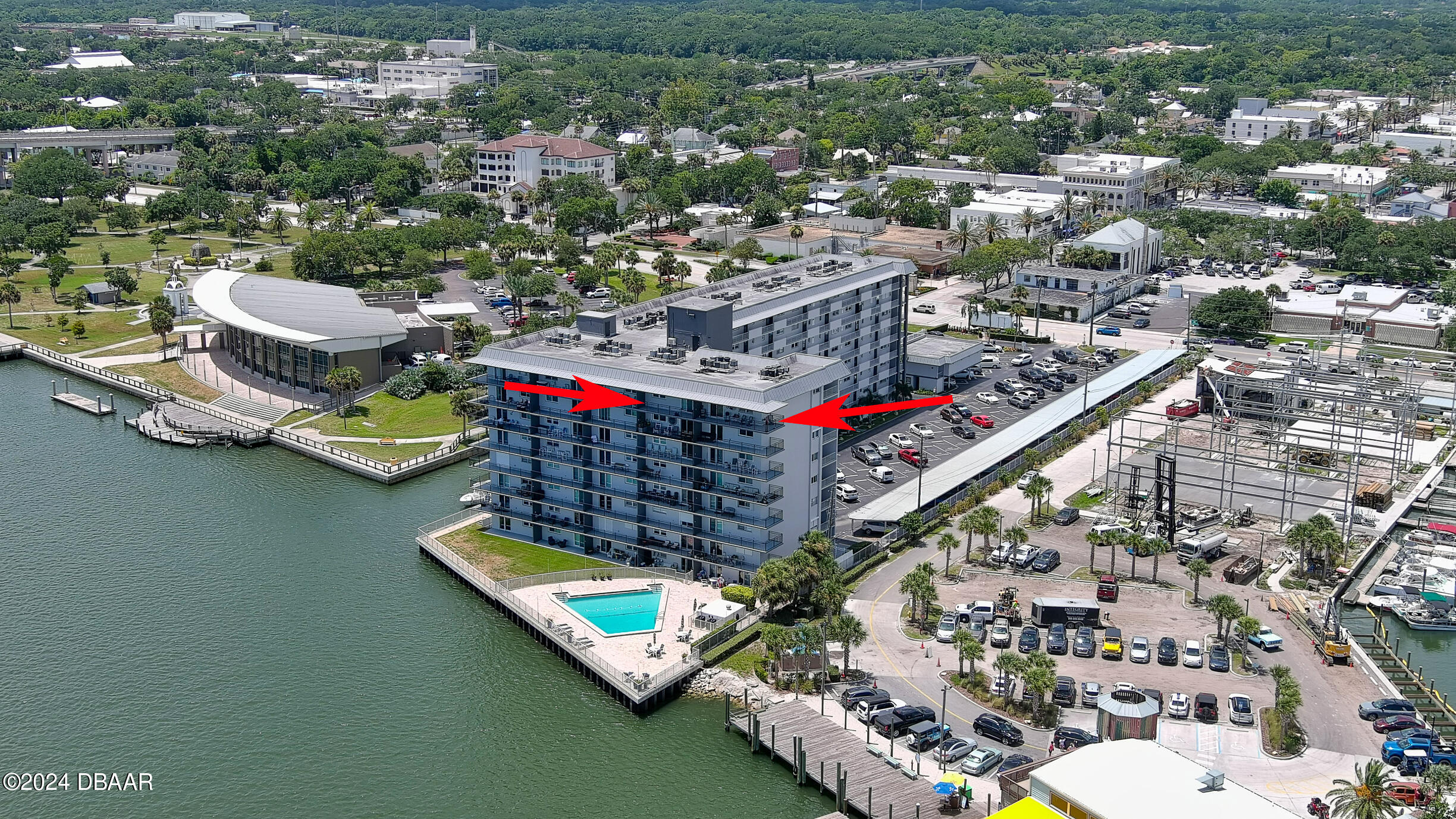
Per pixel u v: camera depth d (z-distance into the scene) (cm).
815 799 19875
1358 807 17475
